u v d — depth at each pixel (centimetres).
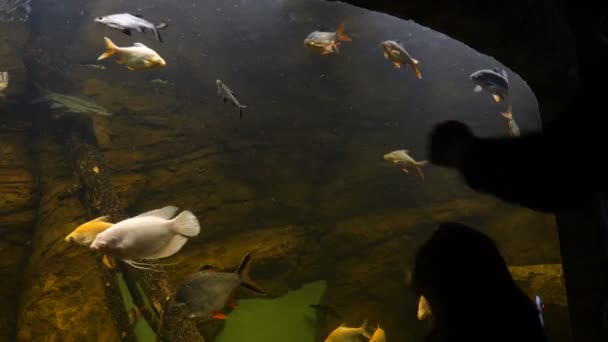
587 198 105
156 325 569
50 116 893
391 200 966
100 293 614
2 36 1118
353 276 759
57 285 611
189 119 1030
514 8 144
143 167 877
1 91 941
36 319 577
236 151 985
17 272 669
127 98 1038
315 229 839
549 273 618
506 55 161
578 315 151
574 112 107
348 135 1170
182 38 1380
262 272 756
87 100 948
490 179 104
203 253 736
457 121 108
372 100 1336
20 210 739
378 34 1473
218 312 364
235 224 827
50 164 814
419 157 1112
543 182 103
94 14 1320
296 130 1127
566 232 146
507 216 862
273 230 809
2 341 586
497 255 109
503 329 102
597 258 139
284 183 955
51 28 1252
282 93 1316
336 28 1475
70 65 1128
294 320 694
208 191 871
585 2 145
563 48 149
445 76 1420
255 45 1446
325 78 1381
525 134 105
